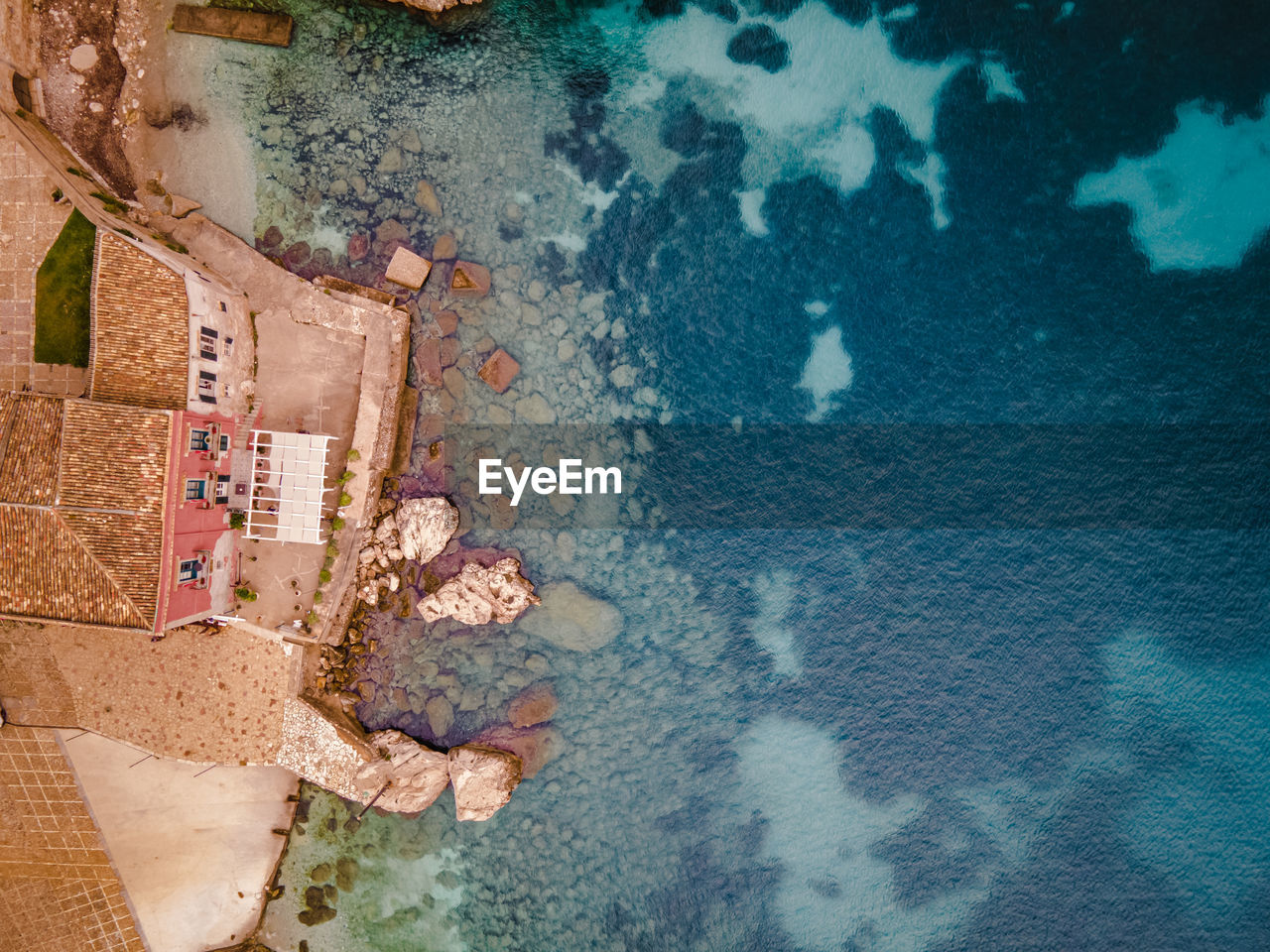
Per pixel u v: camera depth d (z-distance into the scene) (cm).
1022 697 3269
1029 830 3247
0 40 2794
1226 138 3328
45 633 2852
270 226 3097
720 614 3253
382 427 2995
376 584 3077
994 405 3309
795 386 3309
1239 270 3309
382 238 3138
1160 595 3284
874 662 3272
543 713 3164
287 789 3052
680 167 3284
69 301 2675
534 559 3197
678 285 3284
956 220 3319
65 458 2284
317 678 3019
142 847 2967
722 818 3200
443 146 3186
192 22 3075
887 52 3331
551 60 3247
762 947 3161
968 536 3303
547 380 3222
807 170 3312
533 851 3138
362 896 3091
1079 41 3331
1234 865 3212
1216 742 3247
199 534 2583
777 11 3319
